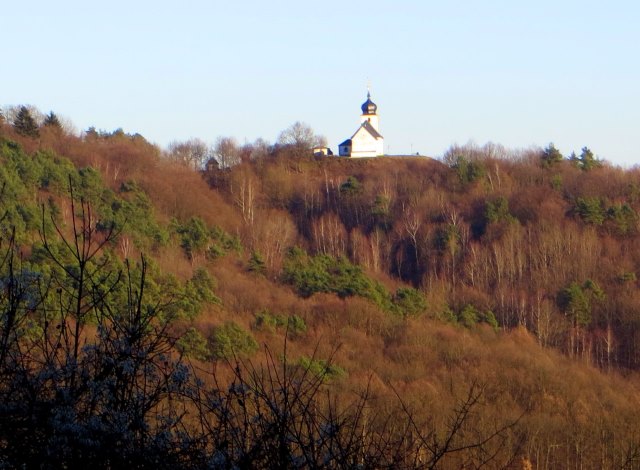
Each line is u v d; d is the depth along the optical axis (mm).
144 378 18750
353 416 21062
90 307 19516
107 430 17516
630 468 38469
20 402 17859
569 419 103938
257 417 18203
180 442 17891
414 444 20344
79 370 18797
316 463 17375
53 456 17172
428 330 172750
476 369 141500
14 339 18391
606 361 181125
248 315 164625
